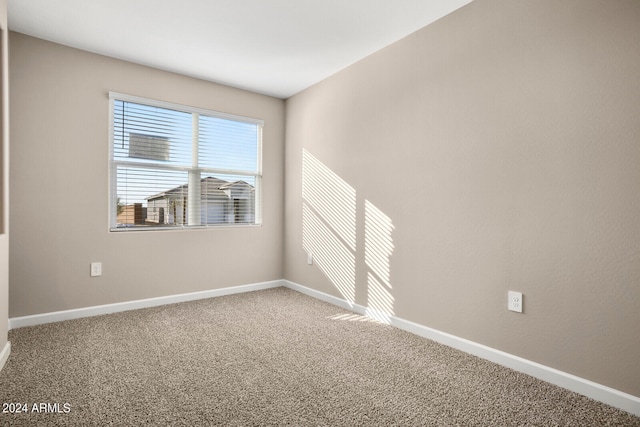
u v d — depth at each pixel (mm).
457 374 1957
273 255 4105
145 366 2016
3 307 2012
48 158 2748
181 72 3385
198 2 2266
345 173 3271
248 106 3875
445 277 2406
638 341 1582
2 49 1979
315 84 3664
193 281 3518
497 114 2104
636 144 1581
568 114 1799
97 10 2348
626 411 1601
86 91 2912
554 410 1610
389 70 2828
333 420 1513
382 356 2197
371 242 2986
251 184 3949
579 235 1762
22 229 2650
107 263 3023
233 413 1556
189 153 3496
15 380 1828
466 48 2275
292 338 2492
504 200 2072
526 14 1971
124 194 3127
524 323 1986
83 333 2531
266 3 2273
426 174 2529
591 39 1720
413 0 2229
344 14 2396
